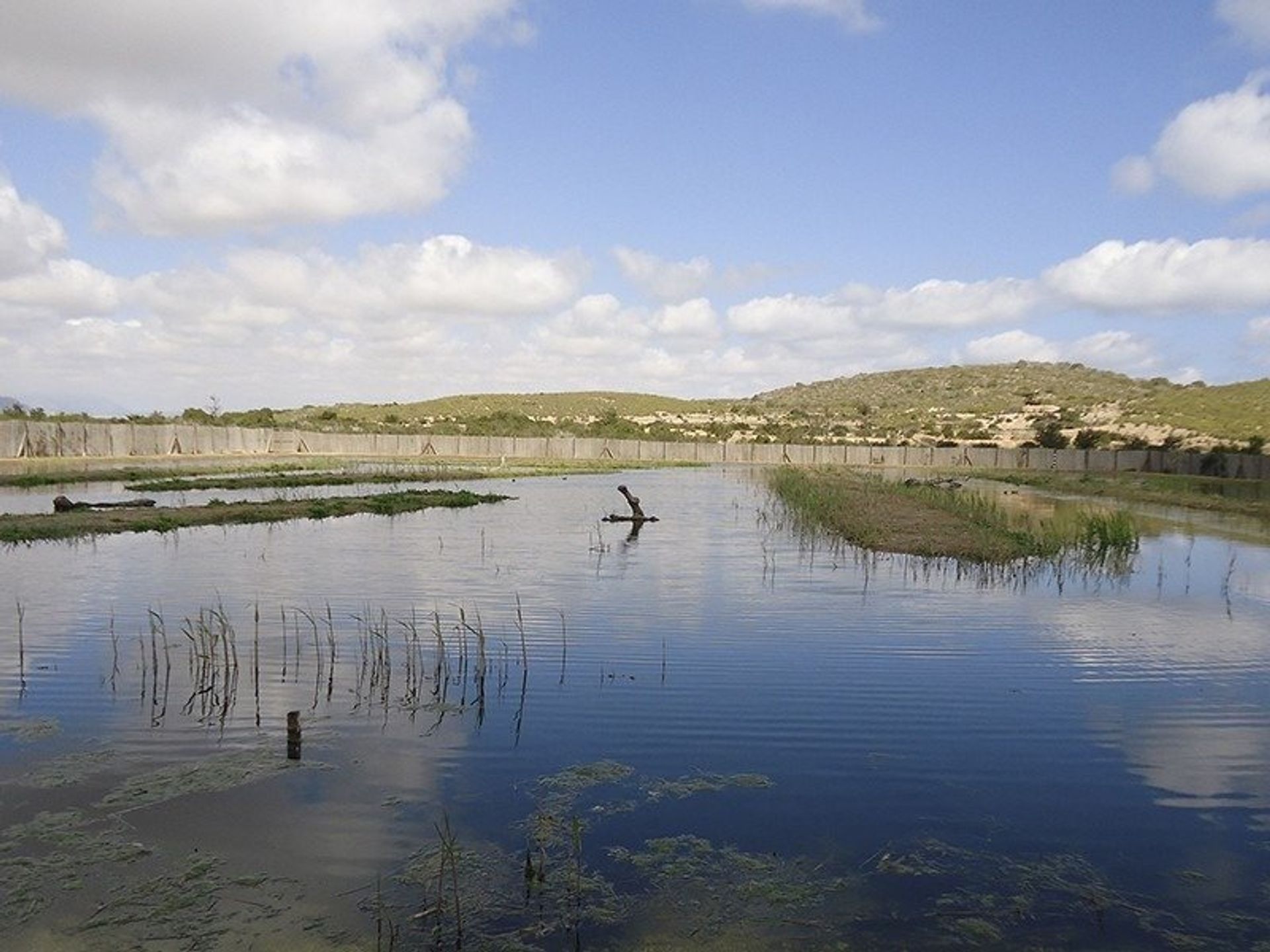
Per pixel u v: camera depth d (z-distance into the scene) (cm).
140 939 514
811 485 3838
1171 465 6425
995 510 2808
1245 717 924
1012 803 716
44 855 607
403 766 771
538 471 5734
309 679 1023
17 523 2233
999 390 15912
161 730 851
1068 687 1022
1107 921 552
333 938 518
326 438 7038
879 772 775
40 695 952
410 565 1842
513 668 1079
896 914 557
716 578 1730
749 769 778
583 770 766
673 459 8188
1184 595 1585
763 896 573
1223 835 667
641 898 570
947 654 1157
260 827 652
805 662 1113
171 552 1948
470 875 589
